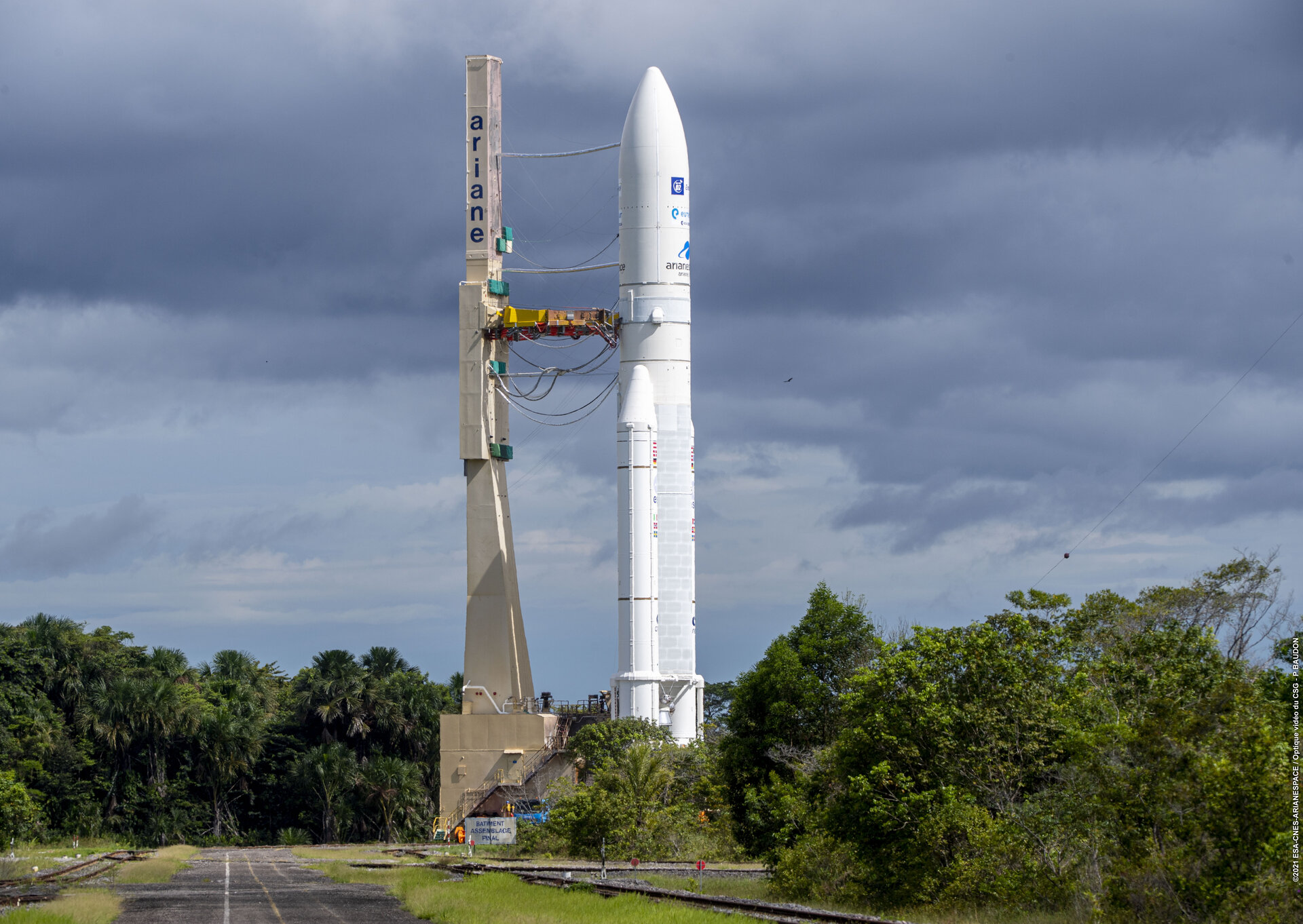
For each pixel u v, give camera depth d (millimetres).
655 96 99125
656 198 98062
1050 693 43000
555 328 100375
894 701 44281
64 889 44812
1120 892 33031
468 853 77500
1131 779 34156
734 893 47906
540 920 33906
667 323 97562
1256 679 36625
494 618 100938
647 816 72375
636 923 33688
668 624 96250
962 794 41688
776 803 58000
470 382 100938
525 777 96125
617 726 91875
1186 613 48688
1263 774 30906
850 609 66500
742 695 66938
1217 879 31234
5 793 83938
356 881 52344
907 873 42094
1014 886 38156
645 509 95250
